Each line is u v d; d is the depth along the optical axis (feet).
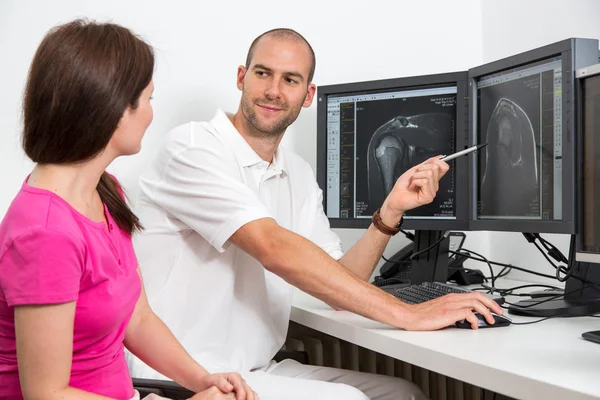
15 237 3.21
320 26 7.74
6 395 3.43
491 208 6.03
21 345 3.23
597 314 5.08
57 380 3.27
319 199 6.49
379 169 6.65
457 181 6.28
